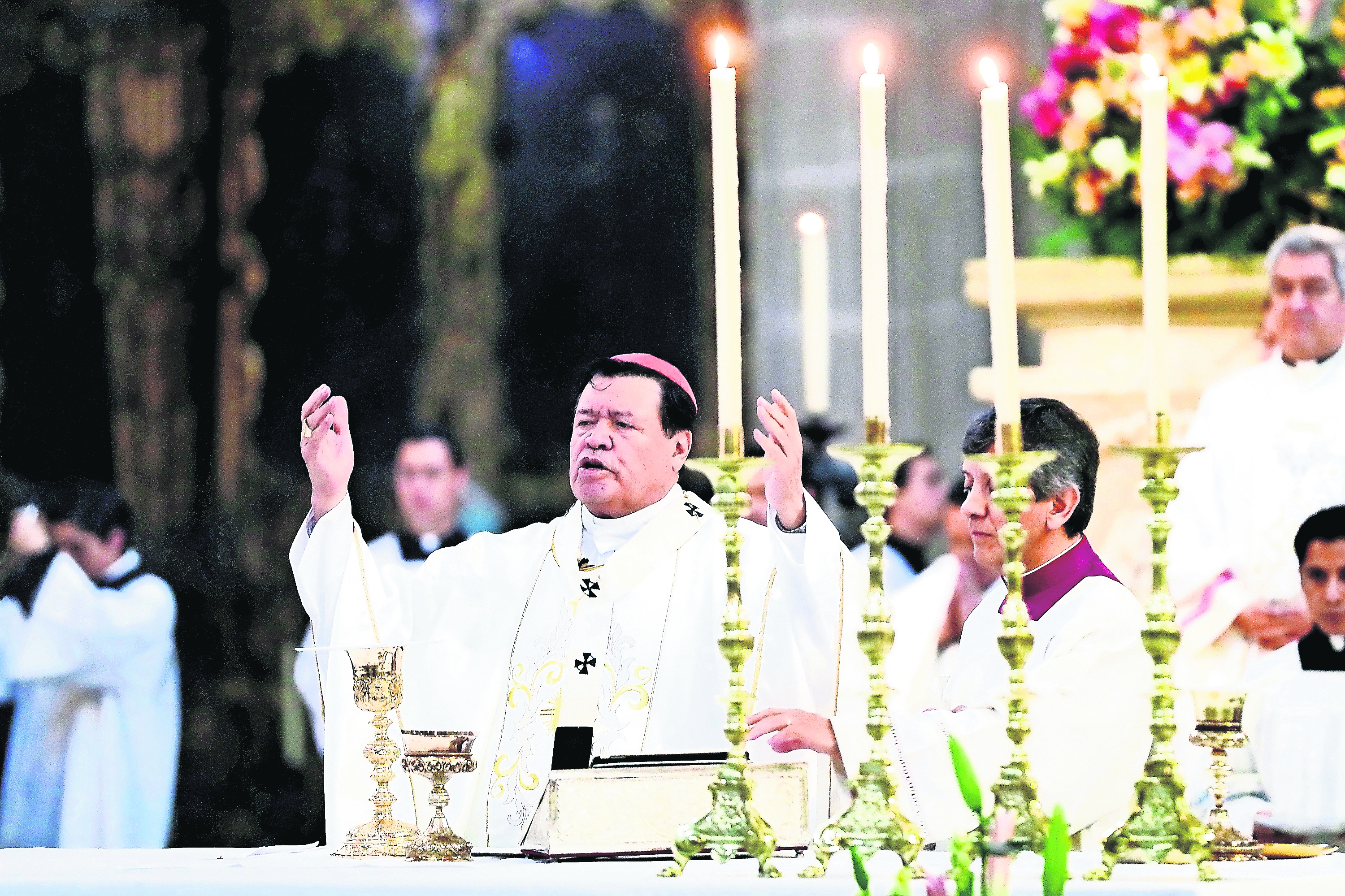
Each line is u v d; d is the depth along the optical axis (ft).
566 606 37.76
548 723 36.70
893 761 29.53
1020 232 80.69
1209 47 54.75
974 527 34.88
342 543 35.58
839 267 91.04
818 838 26.27
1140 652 33.58
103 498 72.64
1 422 116.16
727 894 24.67
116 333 115.85
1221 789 29.50
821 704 34.47
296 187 115.44
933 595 61.46
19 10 115.65
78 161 116.57
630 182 110.73
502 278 112.47
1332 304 52.95
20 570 72.02
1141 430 54.80
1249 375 54.54
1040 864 28.17
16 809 71.10
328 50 114.73
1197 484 53.83
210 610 109.81
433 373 112.98
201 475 115.03
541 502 110.83
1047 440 34.22
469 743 30.78
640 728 36.70
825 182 91.91
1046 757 32.53
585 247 111.24
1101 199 55.36
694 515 38.78
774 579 36.42
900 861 28.07
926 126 87.40
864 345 25.77
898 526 66.18
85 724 71.20
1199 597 52.29
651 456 38.06
